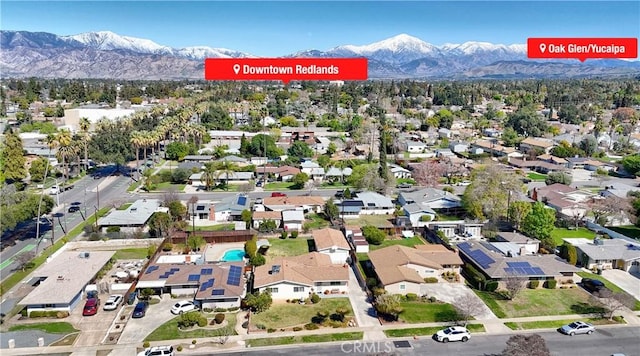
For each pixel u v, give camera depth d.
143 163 128.62
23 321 47.34
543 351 37.78
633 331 46.72
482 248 64.12
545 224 69.75
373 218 84.88
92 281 56.53
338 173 113.50
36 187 102.62
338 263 64.25
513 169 128.00
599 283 55.59
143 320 47.84
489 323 48.00
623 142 158.25
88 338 44.34
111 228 74.19
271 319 48.28
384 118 198.00
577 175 123.69
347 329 46.38
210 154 136.50
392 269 56.06
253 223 80.00
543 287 56.62
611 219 81.06
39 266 61.16
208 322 47.31
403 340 44.44
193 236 69.75
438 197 88.50
